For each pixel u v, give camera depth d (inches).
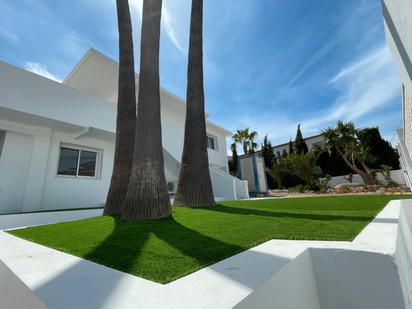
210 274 42.6
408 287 52.8
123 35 225.8
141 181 147.9
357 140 558.3
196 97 252.5
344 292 50.6
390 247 50.8
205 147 243.4
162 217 142.4
